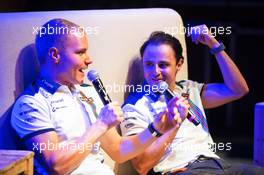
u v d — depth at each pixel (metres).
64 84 4.57
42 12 4.93
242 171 4.88
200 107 5.27
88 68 5.04
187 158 4.94
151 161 4.82
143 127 4.93
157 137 4.61
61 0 8.51
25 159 4.01
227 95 5.38
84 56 4.56
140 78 5.39
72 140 4.46
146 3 9.44
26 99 4.38
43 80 4.50
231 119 9.23
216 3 9.85
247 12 9.83
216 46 5.41
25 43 4.65
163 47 4.98
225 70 5.39
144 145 4.64
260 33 9.41
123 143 4.72
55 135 4.33
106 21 5.17
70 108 4.52
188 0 9.75
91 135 4.27
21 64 4.63
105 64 5.14
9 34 4.57
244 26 9.81
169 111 4.51
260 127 5.55
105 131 4.32
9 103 4.55
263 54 9.40
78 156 4.25
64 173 4.25
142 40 5.43
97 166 4.55
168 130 4.57
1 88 4.53
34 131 4.30
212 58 9.07
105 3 9.08
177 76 5.63
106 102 4.45
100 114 4.37
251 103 9.29
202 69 9.09
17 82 4.61
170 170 4.89
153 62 4.99
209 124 9.21
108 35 5.17
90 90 4.80
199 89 5.42
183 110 4.51
